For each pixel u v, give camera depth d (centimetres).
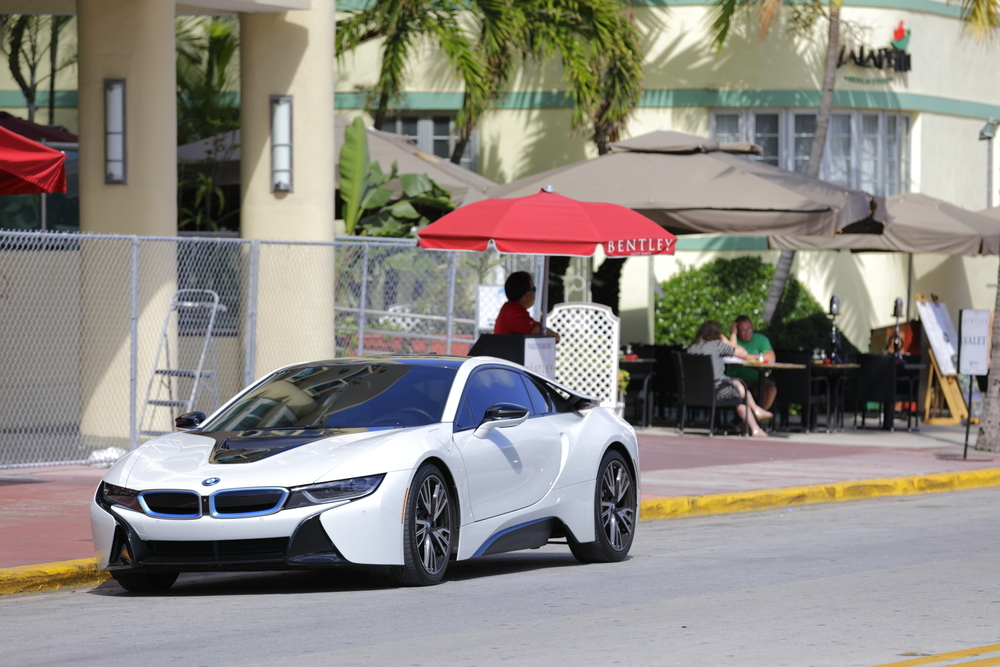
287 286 4144
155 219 3753
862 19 6212
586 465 2411
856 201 4256
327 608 1956
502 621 1834
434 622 1830
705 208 4097
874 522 3047
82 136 3769
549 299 5897
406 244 4381
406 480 2019
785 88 6191
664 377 5303
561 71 6306
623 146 4509
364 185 4734
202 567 1972
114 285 3747
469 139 6425
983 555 2481
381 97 5603
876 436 4997
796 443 4625
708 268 6047
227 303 4447
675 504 3195
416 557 2055
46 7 4216
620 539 2498
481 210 3359
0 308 4147
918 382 5356
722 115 6259
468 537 2152
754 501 3344
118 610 1997
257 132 4122
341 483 1969
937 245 5031
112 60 3722
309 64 4128
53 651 1684
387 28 5441
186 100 6034
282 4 4016
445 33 5494
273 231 4122
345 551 1953
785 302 6062
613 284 5719
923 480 3725
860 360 5250
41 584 2192
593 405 2516
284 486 1952
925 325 5656
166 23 3759
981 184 6681
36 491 3103
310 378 2336
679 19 6247
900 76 6309
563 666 1542
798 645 1659
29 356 4206
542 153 6347
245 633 1773
